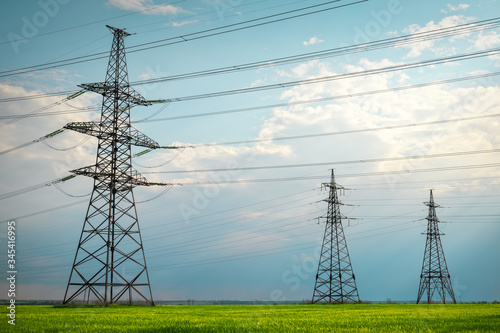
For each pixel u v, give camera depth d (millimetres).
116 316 32469
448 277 90938
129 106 60219
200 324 23609
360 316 31500
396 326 21422
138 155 63031
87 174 56375
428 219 94500
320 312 39750
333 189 85562
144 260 58281
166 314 36188
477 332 18031
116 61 60469
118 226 56562
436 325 21734
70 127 56312
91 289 53938
